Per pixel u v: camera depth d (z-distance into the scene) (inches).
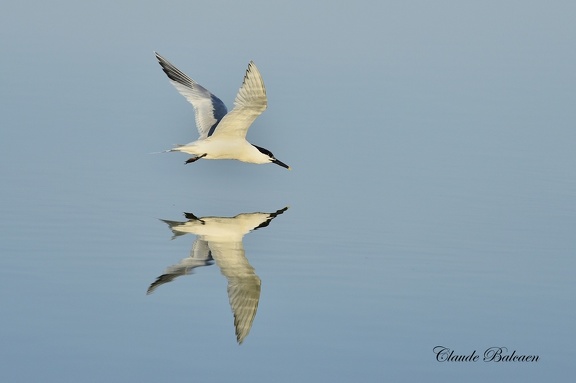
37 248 566.3
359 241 596.4
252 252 573.6
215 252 571.8
